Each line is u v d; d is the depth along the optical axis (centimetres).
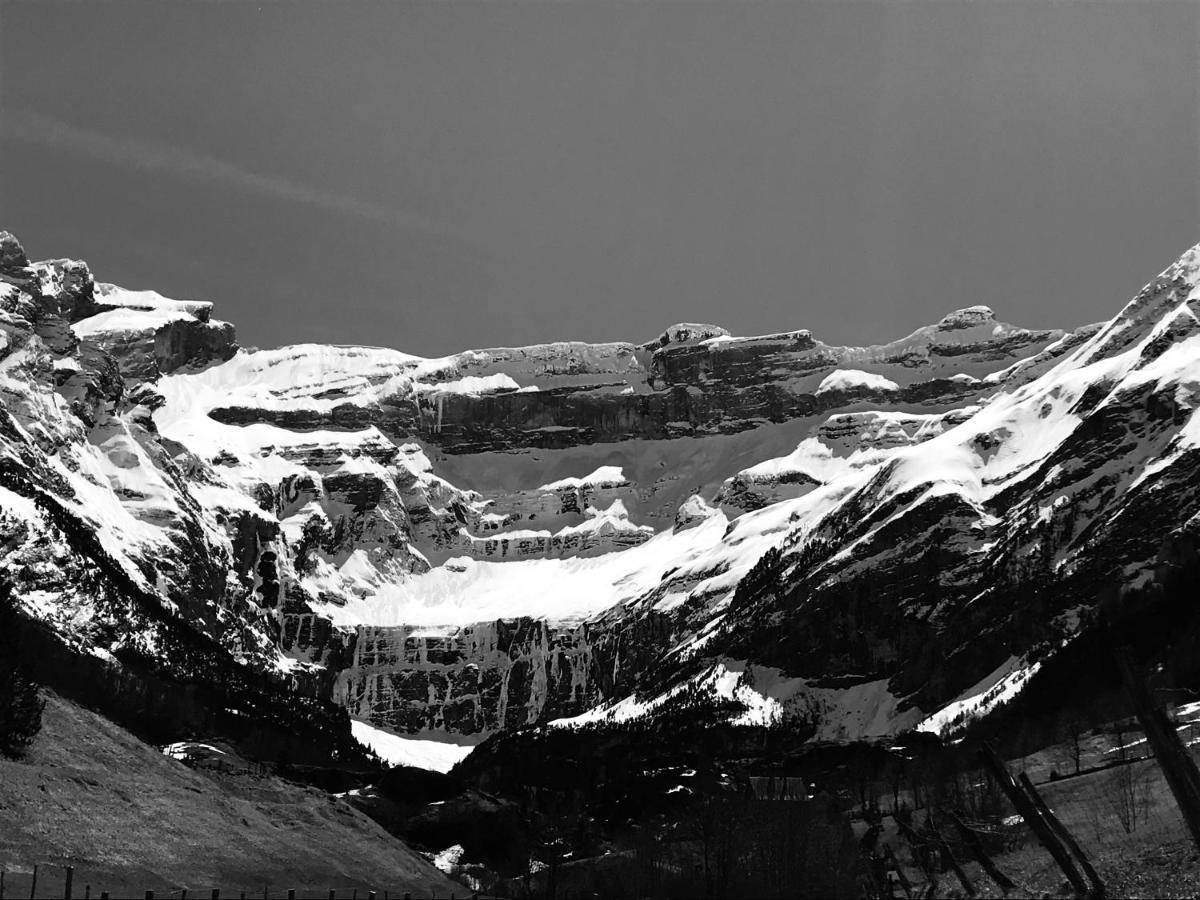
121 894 14538
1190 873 13212
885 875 16362
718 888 17700
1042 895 13762
